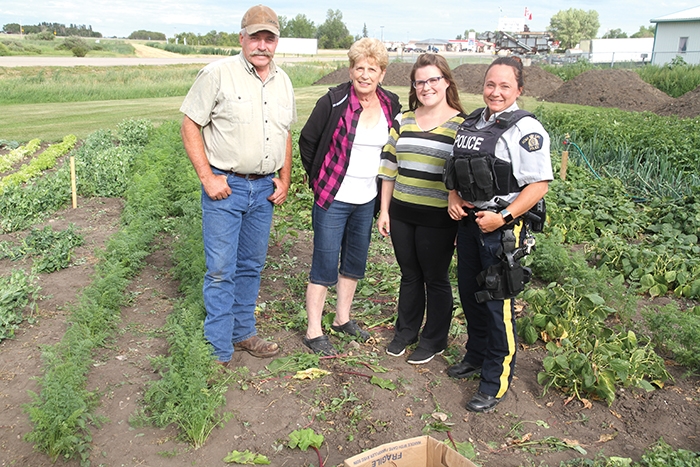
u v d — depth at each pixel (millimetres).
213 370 3855
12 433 3533
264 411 3789
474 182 3525
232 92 3725
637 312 5504
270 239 7109
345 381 4133
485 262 3748
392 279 5949
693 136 11797
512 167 3521
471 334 4148
